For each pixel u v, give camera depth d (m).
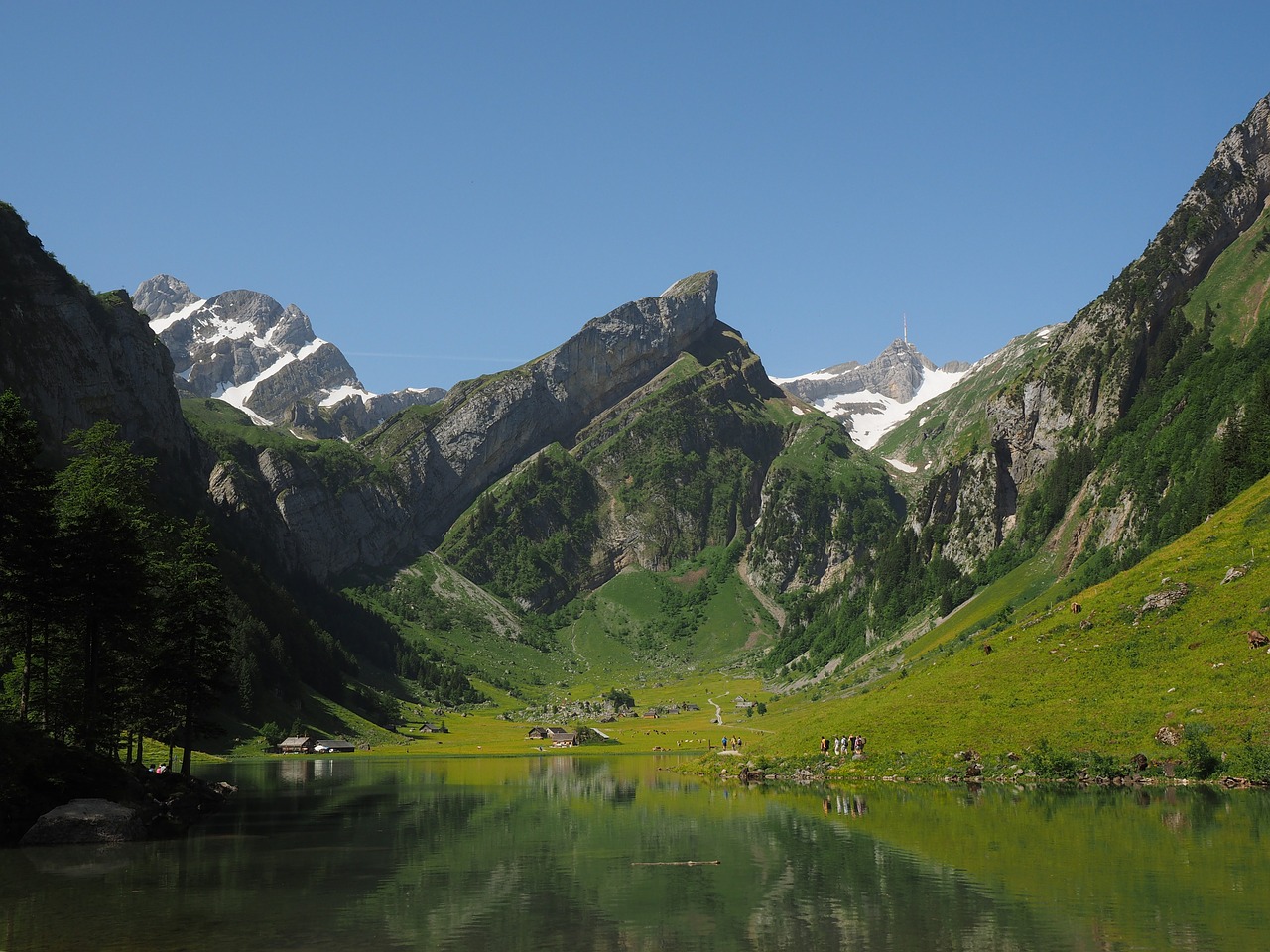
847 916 52.03
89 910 55.06
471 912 54.41
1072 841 69.62
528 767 192.25
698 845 76.31
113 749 105.25
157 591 133.62
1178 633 117.06
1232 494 174.12
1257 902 52.00
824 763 122.94
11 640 98.00
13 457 83.31
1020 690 119.75
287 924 51.88
